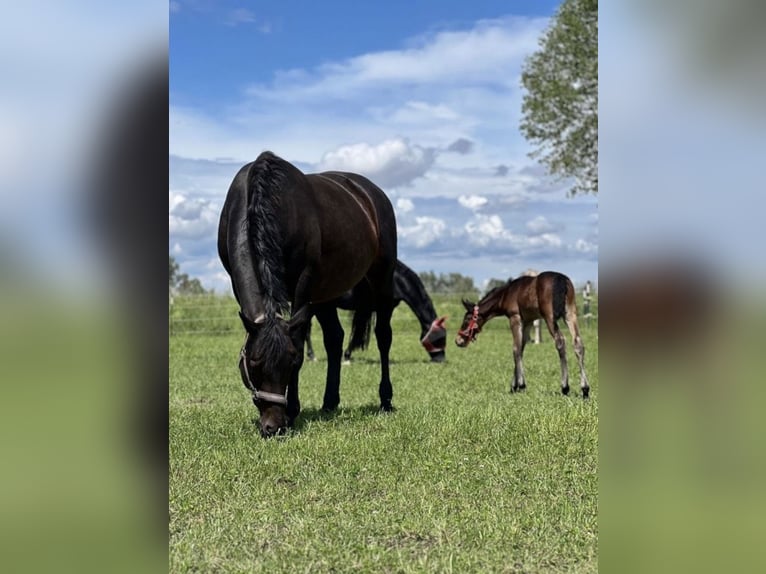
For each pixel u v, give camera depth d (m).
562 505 4.15
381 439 5.65
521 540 3.65
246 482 4.70
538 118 29.80
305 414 7.13
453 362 13.92
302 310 5.94
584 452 5.25
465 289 34.44
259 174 6.01
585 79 29.06
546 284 9.09
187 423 6.48
